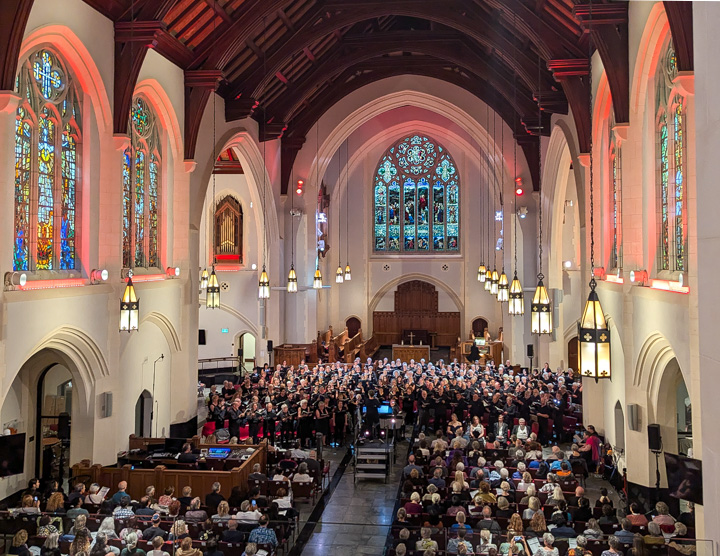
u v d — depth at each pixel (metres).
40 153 13.09
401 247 39.06
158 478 13.82
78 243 14.56
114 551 9.20
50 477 15.84
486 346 33.41
